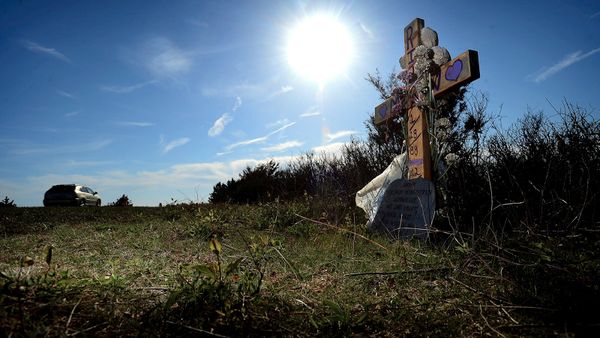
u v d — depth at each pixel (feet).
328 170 31.78
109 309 5.47
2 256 12.19
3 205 43.34
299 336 5.34
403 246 11.42
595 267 7.59
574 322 5.56
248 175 41.06
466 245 9.06
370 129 29.50
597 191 11.77
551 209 11.91
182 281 6.55
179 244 14.16
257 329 5.38
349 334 5.44
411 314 6.23
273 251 10.87
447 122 16.15
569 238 10.12
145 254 12.14
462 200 14.88
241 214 21.72
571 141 14.46
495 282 7.64
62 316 5.16
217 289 5.85
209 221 17.78
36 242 15.15
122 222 22.40
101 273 8.95
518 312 6.12
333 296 7.20
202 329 5.04
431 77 16.65
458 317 6.04
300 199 26.73
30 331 4.46
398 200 15.70
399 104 18.12
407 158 18.24
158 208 29.19
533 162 14.89
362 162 29.30
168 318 5.28
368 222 17.08
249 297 6.18
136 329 4.98
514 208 13.17
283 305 6.42
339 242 13.20
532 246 9.10
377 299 7.08
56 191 58.39
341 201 22.61
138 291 6.78
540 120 17.06
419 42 17.88
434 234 12.91
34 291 5.65
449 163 16.07
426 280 8.22
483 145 17.03
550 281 7.09
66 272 6.41
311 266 9.82
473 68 14.38
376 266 9.53
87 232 17.92
